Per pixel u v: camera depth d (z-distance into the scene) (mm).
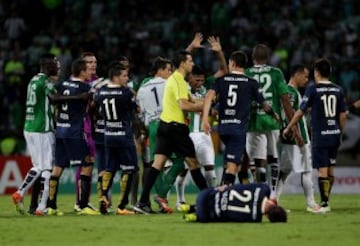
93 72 38812
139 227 31969
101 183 39562
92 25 74562
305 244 27047
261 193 32312
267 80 38688
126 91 38188
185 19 75688
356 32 74125
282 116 39188
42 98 38750
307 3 75688
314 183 56719
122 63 38281
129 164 38656
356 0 76438
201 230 30453
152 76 40875
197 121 39906
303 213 38281
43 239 28938
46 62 38719
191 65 37031
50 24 76438
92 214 38625
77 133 38500
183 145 37094
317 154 38125
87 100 38469
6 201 50562
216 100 36750
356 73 68625
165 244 27328
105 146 38781
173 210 41125
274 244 27000
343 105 37969
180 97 36594
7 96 67625
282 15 74125
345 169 59906
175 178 39281
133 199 42344
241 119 36500
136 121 41688
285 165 39344
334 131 37938
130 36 73375
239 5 75625
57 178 38875
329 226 31828
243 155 38188
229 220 32656
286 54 70250
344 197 53500
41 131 38844
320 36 72812
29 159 60000
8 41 74062
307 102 37656
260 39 72688
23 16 76125
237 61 36594
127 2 77000
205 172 40094
